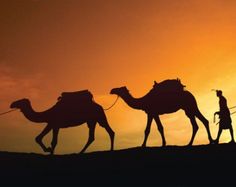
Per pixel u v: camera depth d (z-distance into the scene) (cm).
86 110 2388
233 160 2027
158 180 1930
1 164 2188
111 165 2100
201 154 2112
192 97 2394
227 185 1828
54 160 2212
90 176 2016
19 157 2269
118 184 1919
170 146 2242
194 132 2361
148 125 2338
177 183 1886
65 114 2369
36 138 2353
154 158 2119
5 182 2014
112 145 2389
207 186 1831
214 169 1973
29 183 1991
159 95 2367
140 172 2011
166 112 2358
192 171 1978
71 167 2117
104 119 2405
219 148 2156
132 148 2262
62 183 1972
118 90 2419
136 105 2373
